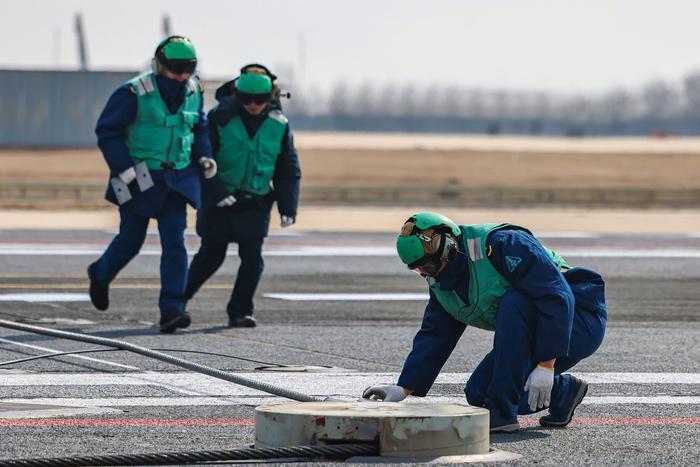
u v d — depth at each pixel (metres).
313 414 18.77
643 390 26.33
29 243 62.94
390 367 29.31
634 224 86.88
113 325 36.44
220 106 35.28
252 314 36.81
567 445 20.16
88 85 132.00
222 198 35.22
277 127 35.50
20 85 131.25
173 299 35.00
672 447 20.14
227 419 22.28
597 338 21.38
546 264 20.20
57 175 136.75
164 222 34.88
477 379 21.52
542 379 20.19
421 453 18.66
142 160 34.22
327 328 36.62
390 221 85.56
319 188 121.19
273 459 18.41
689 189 132.12
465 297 20.56
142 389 25.45
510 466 18.38
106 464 17.91
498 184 159.50
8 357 29.56
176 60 33.56
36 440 20.09
